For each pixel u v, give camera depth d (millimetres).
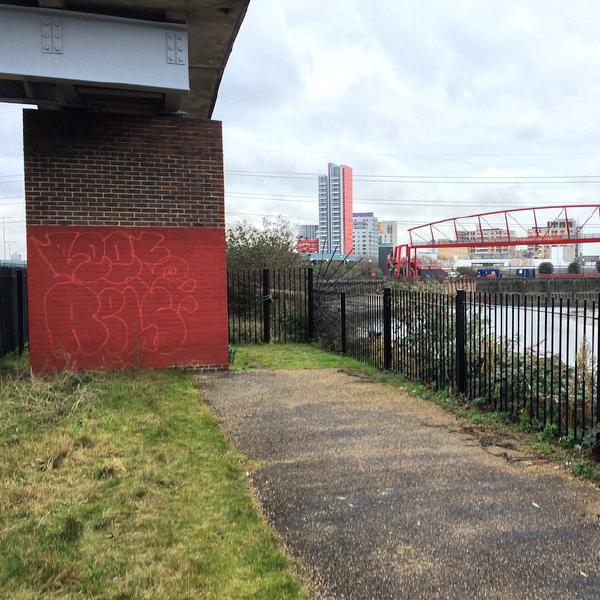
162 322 8336
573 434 4984
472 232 83188
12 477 3984
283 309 13234
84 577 2805
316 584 2857
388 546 3236
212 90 10133
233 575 2879
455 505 3781
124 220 8117
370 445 5062
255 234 18359
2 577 2758
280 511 3697
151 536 3221
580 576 2932
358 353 10188
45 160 7805
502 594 2773
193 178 8398
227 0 6836
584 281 47562
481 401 6250
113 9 7082
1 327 9266
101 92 7816
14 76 6922
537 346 5840
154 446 4758
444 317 7273
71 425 5195
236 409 6328
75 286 7930
